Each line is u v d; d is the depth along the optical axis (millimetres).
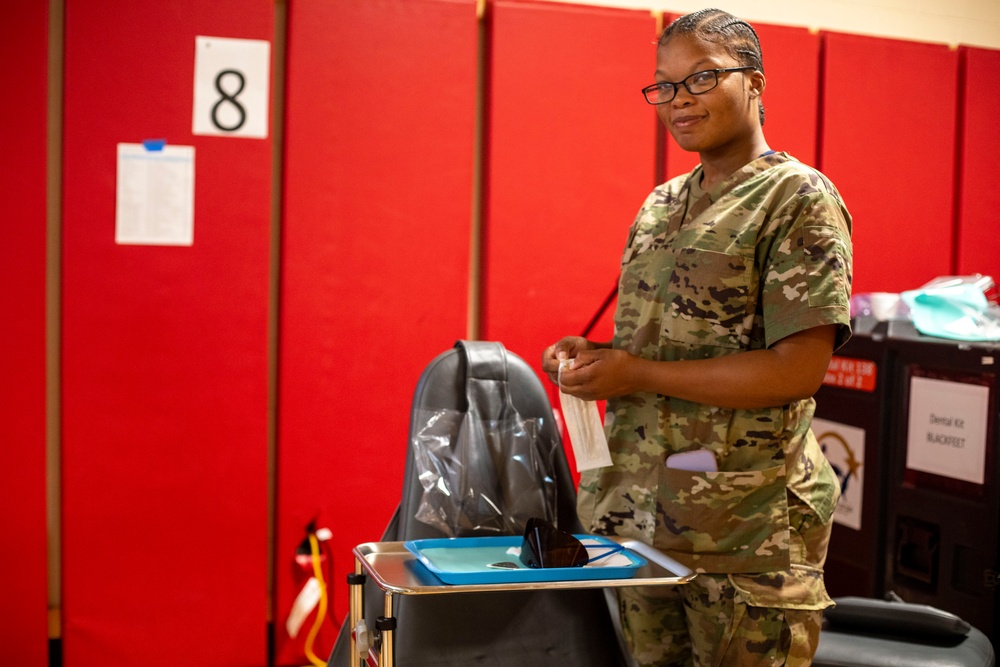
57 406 2725
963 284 2873
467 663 1531
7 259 2590
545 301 2961
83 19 2598
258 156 2740
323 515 2836
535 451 1683
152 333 2699
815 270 1468
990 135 3355
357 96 2803
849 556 2779
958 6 3422
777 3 3227
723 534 1550
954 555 2477
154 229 2682
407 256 2869
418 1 2836
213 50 2688
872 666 1984
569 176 2961
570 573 1356
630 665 1640
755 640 1541
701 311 1577
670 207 1731
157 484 2725
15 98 2568
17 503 2637
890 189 3258
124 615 2715
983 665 2002
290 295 2787
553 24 2932
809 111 3152
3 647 2646
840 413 2809
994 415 2375
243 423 2781
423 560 1383
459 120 2885
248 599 2809
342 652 1667
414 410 1673
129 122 2646
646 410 1654
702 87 1546
